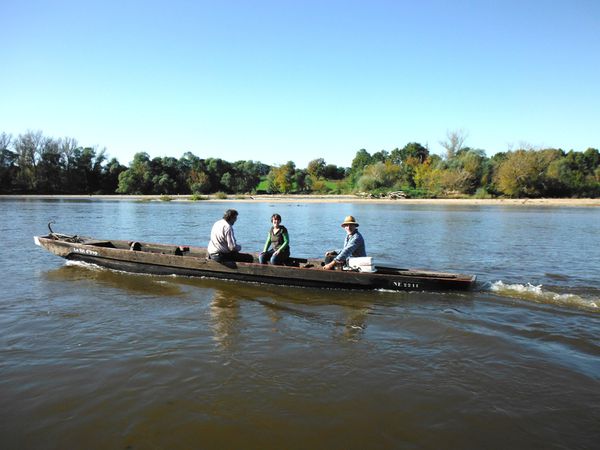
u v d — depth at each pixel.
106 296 8.62
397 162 96.75
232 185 83.62
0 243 15.45
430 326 7.06
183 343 6.18
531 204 51.03
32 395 4.70
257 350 5.97
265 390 4.86
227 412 4.41
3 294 8.68
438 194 64.75
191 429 4.12
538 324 7.15
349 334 6.68
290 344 6.22
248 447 3.88
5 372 5.21
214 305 8.14
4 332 6.52
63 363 5.46
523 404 4.64
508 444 3.96
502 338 6.51
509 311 7.90
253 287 9.52
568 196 62.72
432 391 4.90
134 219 27.67
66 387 4.87
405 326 7.07
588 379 5.21
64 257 11.56
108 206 43.69
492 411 4.50
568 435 4.10
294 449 3.86
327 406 4.55
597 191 62.94
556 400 4.73
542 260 13.34
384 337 6.56
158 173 82.12
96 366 5.39
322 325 7.10
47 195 73.62
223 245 9.98
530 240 17.97
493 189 63.97
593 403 4.67
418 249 15.57
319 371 5.36
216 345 6.12
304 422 4.26
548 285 10.09
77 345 6.05
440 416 4.40
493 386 5.02
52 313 7.46
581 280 10.63
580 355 5.93
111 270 10.98
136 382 5.00
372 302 8.48
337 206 47.25
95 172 81.31
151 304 8.12
